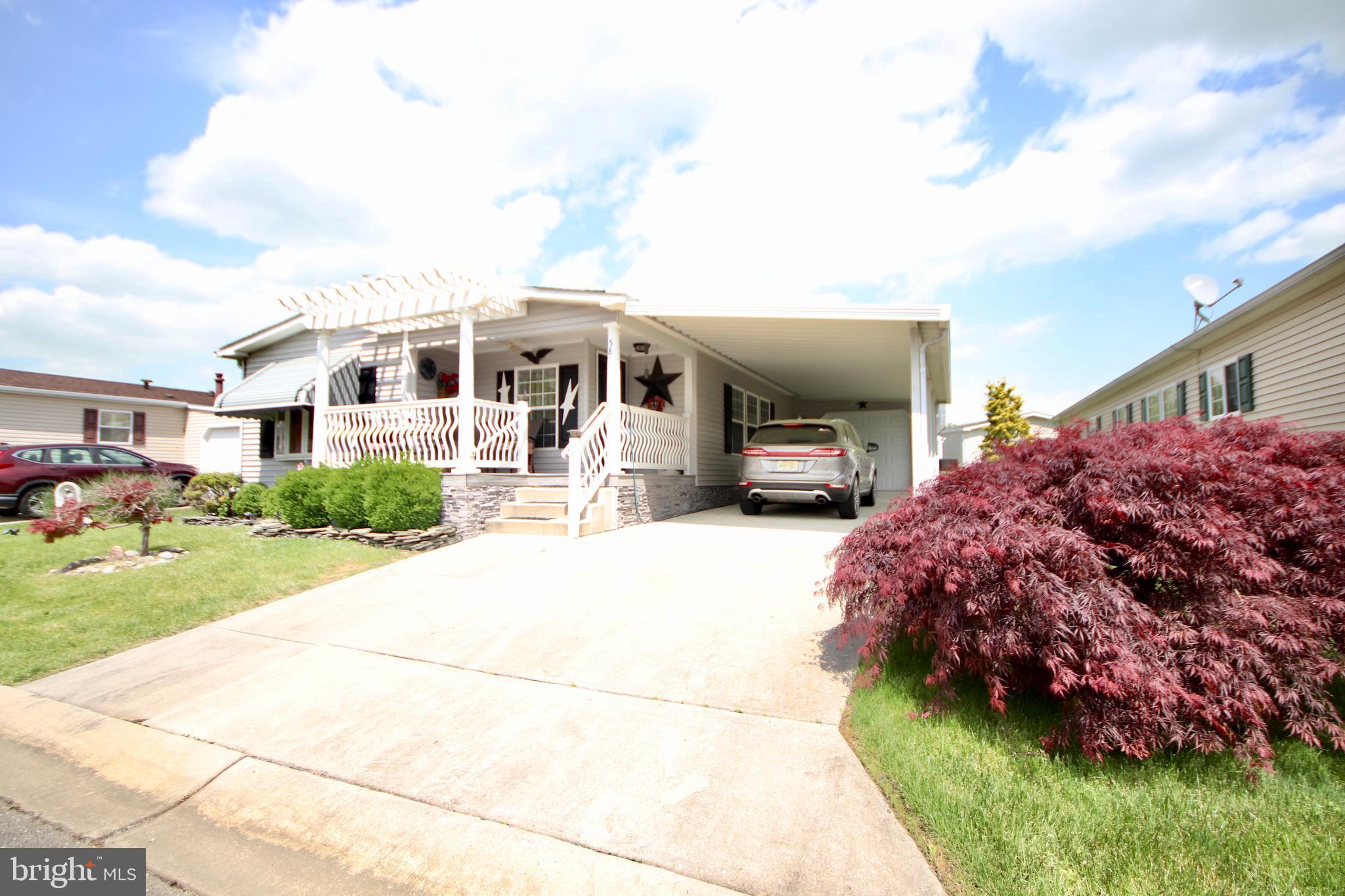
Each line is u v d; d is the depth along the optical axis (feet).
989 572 9.18
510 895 7.23
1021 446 12.67
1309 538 9.96
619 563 22.15
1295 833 7.53
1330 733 8.76
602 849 7.89
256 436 46.37
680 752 10.11
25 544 28.19
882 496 53.36
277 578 21.11
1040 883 6.75
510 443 33.14
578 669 13.50
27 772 10.39
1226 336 41.55
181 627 17.06
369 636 15.90
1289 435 11.87
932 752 9.43
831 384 54.44
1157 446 10.59
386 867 7.82
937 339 29.19
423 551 25.34
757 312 27.99
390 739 10.88
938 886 7.02
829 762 9.66
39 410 67.77
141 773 10.23
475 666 13.91
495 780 9.53
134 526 32.78
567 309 33.09
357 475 28.02
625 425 31.96
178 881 7.66
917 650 12.85
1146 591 9.96
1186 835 7.46
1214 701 8.73
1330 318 30.94
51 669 14.58
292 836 8.54
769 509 41.29
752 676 12.82
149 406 76.13
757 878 7.27
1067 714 9.29
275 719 11.76
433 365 40.98
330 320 32.96
